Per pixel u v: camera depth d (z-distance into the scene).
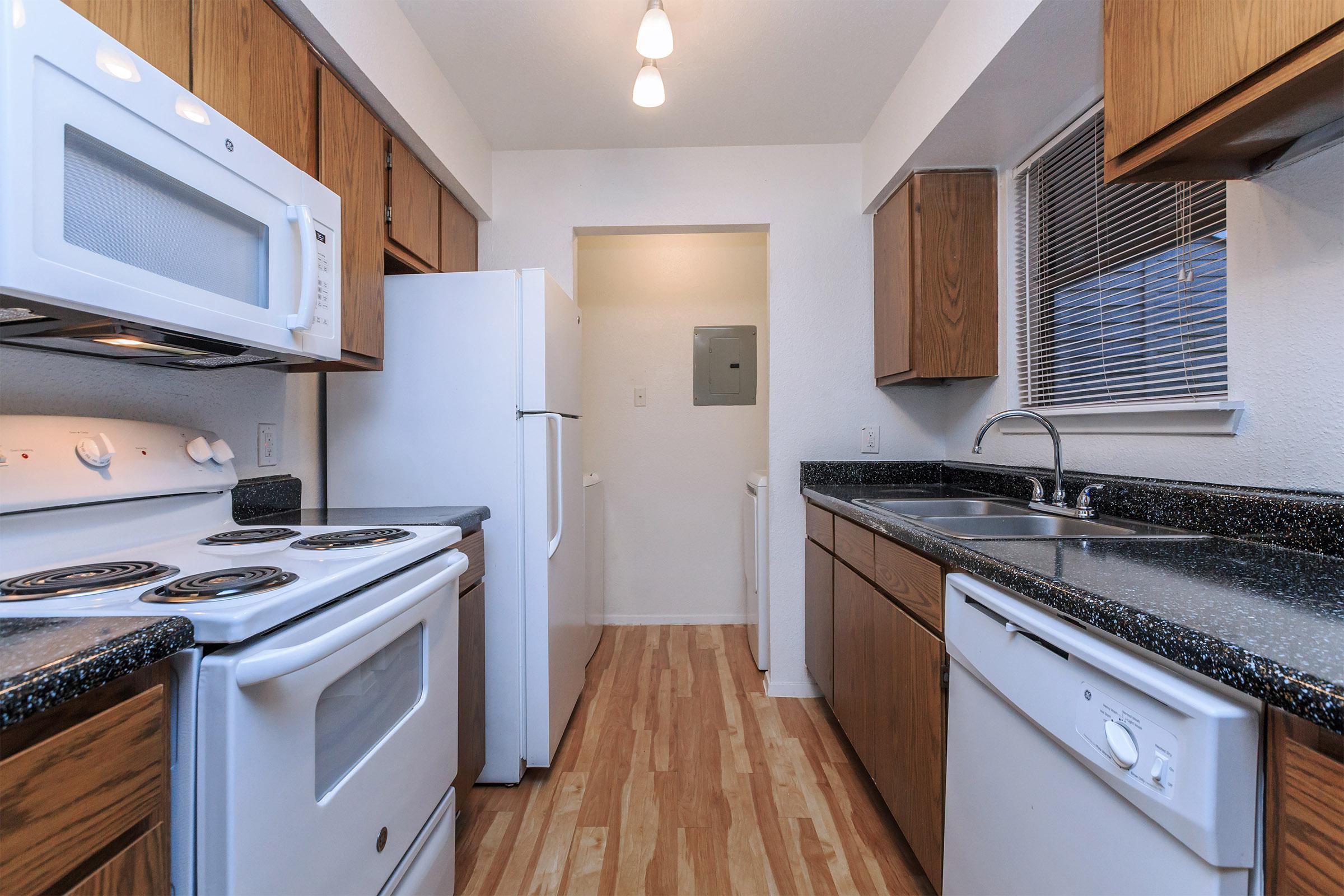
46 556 0.87
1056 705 0.73
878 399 2.34
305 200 1.09
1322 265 0.95
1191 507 1.14
